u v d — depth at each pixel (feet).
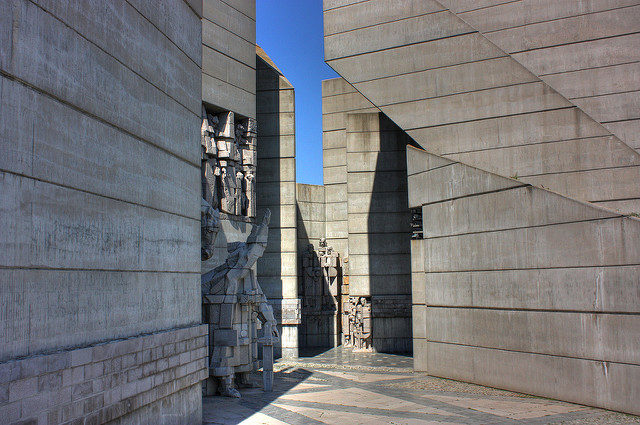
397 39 57.88
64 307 20.58
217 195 58.75
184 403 30.76
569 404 39.68
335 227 92.84
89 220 22.41
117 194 24.71
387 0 58.70
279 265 73.77
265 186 74.84
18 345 18.11
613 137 48.52
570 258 40.81
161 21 29.89
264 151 75.36
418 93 56.54
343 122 94.32
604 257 38.50
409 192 57.31
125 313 25.04
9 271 17.79
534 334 43.27
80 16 22.21
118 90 25.05
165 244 29.58
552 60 58.75
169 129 30.45
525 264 44.29
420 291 58.39
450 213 52.21
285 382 50.44
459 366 50.52
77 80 21.85
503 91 53.01
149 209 27.84
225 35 61.36
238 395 42.37
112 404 23.02
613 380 37.40
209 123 59.36
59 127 20.62
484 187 48.42
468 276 49.88
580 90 57.26
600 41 57.11
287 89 75.87
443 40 55.83
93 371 21.70
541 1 59.93
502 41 61.16
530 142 51.55
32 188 19.01
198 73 35.09
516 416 35.40
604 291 38.37
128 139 25.88
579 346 39.78
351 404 39.40
